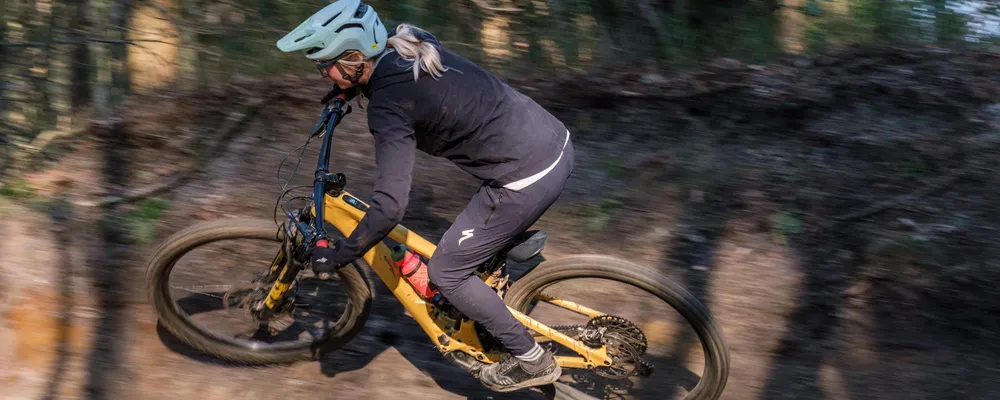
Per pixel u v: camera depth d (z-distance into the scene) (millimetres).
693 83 4965
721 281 3557
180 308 2980
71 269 3314
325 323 3100
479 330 2725
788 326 3338
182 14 5008
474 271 2525
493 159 2297
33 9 4684
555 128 2410
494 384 2730
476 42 5469
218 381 2973
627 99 4828
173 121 4496
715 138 4516
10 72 4551
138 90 4820
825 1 5809
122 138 4336
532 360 2641
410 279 2666
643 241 3801
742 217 3900
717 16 5680
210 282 3070
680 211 3971
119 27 4793
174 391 2912
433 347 3195
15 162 4059
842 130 4508
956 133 4441
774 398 3029
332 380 3023
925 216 3814
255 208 3910
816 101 4723
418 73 2182
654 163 4305
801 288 3490
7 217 3572
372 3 5520
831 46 5586
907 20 5758
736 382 3096
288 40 2178
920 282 3451
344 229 2600
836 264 3588
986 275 3449
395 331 3248
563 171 2395
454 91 2209
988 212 3822
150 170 4125
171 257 2795
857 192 4020
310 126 4562
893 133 4457
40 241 3441
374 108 2213
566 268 2703
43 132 4367
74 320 3098
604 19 5625
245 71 5008
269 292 2820
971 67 5133
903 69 5109
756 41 5570
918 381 3084
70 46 4695
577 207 4020
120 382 2912
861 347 3244
